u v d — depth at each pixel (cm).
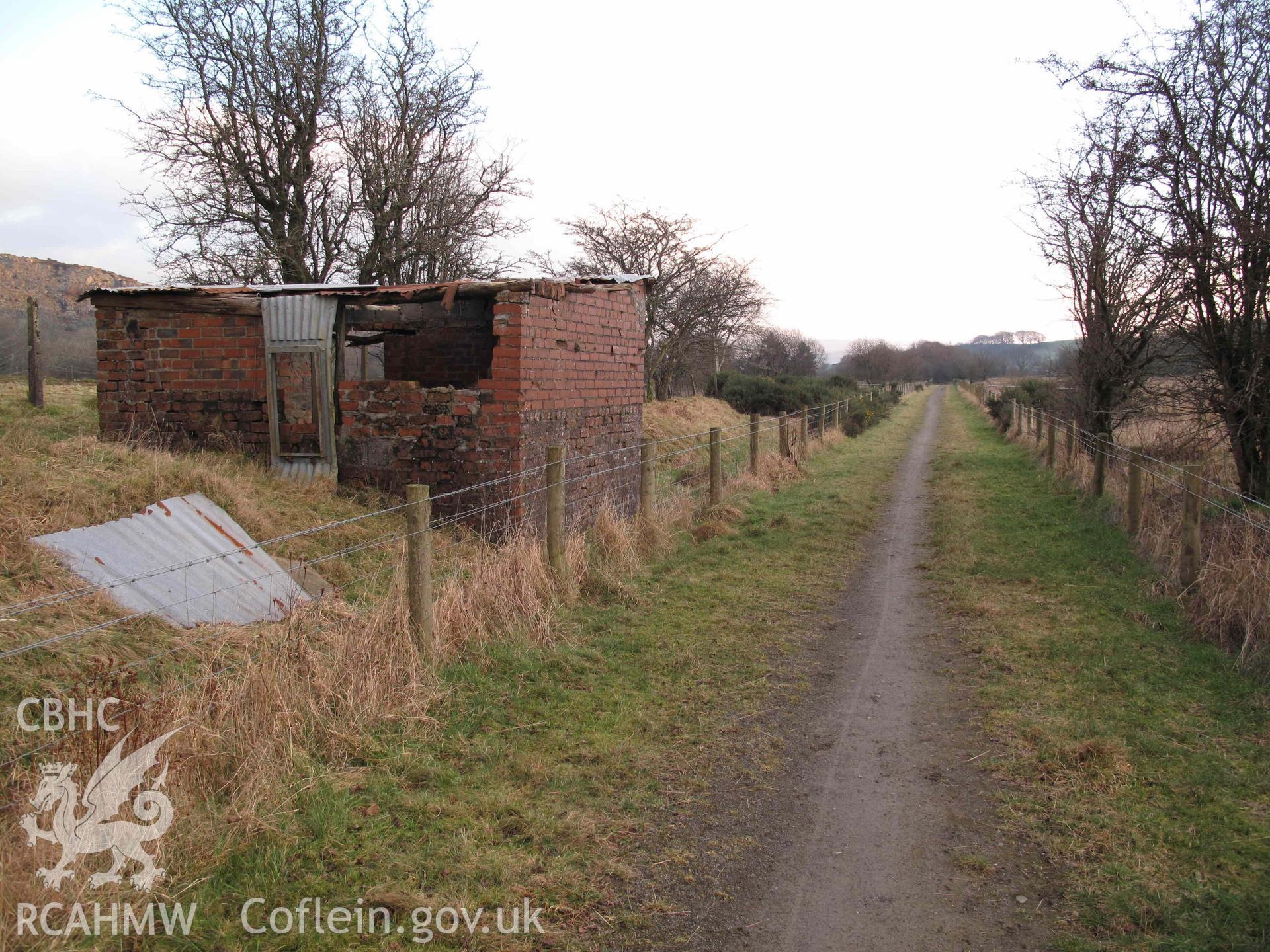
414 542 519
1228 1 836
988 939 309
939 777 435
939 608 744
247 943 290
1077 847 365
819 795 417
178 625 512
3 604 459
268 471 893
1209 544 718
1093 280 1277
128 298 930
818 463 1767
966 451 2044
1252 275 846
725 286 2502
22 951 265
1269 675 538
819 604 759
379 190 1927
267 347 902
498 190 2120
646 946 304
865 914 324
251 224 1808
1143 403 1197
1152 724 484
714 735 482
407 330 1088
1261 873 342
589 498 1014
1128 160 945
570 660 575
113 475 689
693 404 2414
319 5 1792
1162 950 300
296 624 493
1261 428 874
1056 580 797
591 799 405
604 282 1026
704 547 948
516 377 841
